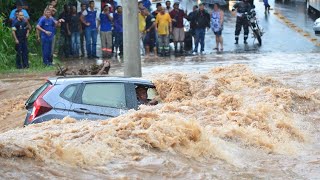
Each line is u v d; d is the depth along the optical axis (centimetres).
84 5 5353
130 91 2367
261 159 1966
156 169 1689
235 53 5512
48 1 5672
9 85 3875
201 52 5641
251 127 2225
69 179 1530
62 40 5359
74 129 1930
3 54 4684
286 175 1820
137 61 3102
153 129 1878
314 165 1944
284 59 4984
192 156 1838
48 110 2269
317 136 2377
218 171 1762
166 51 5478
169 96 2658
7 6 5450
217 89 2759
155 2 7588
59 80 2342
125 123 1922
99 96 2327
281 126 2312
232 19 7538
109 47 5400
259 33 6038
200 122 2233
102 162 1680
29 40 5184
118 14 5428
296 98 2745
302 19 7538
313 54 5316
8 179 1465
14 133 1909
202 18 5591
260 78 3158
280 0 9075
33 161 1585
